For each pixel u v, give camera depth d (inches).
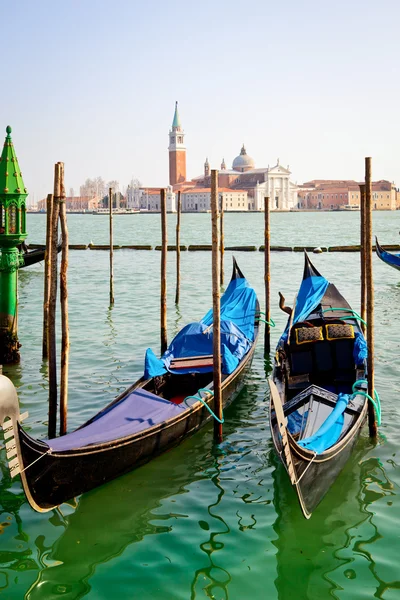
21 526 324.5
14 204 565.0
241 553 298.8
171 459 399.9
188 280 1208.8
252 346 566.9
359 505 339.3
